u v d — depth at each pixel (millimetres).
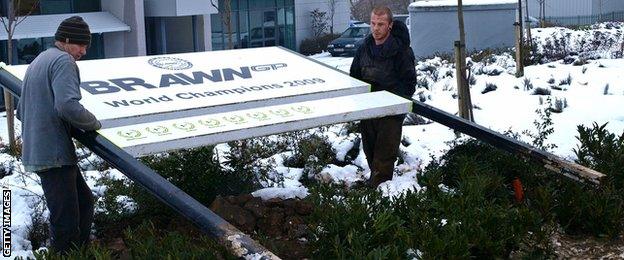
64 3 23125
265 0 34094
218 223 4270
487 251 4914
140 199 5836
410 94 6844
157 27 26422
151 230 5074
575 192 5809
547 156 6117
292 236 5523
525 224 5199
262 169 6922
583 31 23594
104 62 6301
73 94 4664
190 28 27953
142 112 5449
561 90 13695
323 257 4672
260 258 4000
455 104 12773
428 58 19438
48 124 4730
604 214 5664
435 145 8773
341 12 39312
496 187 5848
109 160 4805
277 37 34906
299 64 6922
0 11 20219
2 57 21016
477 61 17844
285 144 7785
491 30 20016
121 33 24297
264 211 5754
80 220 5230
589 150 6734
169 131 5305
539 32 23625
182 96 5871
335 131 8953
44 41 22250
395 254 4324
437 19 20391
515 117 11148
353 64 6973
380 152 6785
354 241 4426
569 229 5785
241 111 5828
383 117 6715
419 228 4852
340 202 5062
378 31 6652
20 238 5562
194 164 6195
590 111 11414
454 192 5688
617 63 16922
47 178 4824
